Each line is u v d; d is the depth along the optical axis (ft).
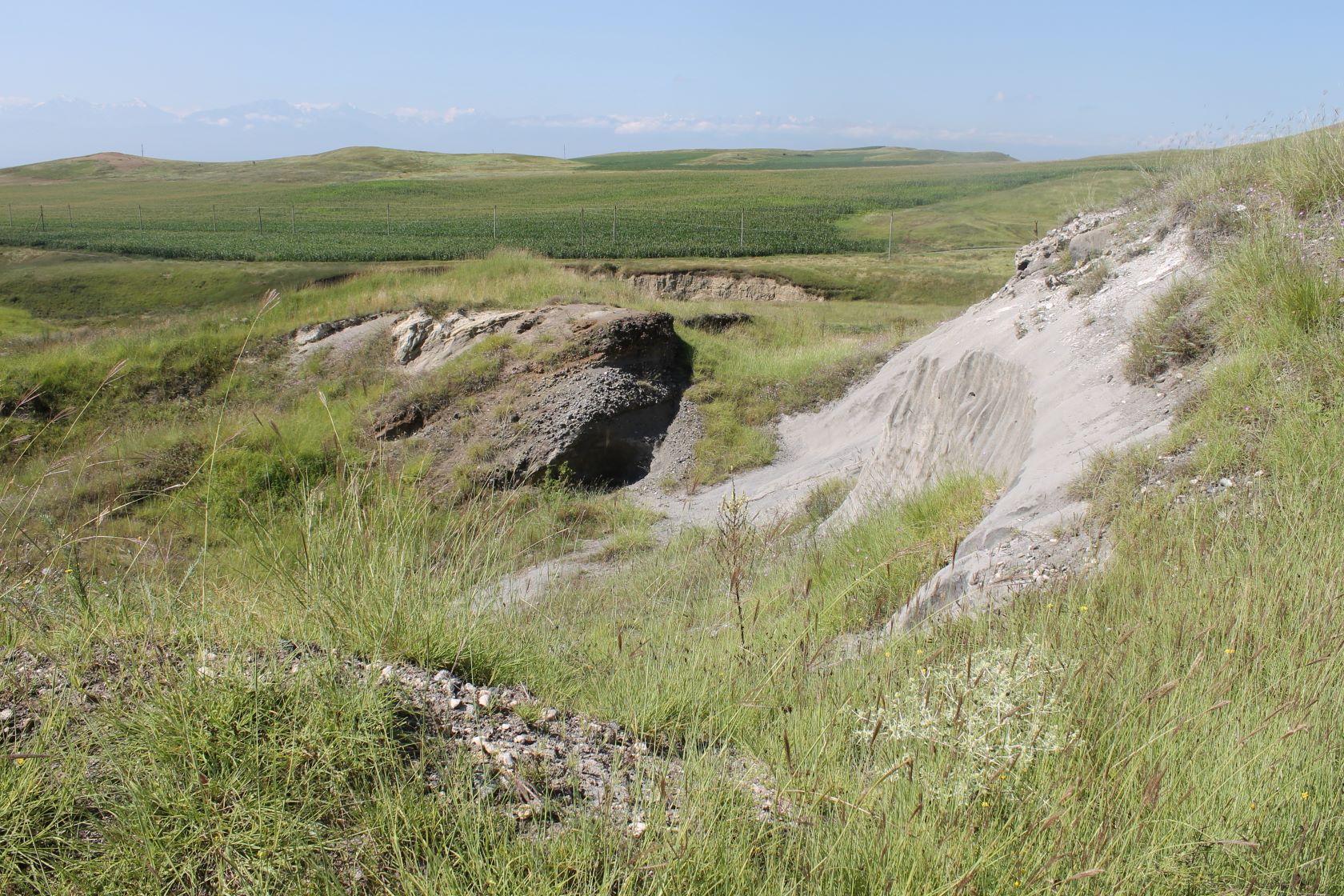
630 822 9.77
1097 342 33.01
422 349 67.62
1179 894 8.46
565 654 16.10
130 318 141.59
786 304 111.14
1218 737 10.37
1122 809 9.31
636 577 31.53
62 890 8.46
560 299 71.36
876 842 9.25
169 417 64.75
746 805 10.32
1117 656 12.59
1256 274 26.20
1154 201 41.98
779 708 13.43
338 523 15.58
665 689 13.98
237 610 13.43
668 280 136.87
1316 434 19.30
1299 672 11.50
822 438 57.52
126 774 9.59
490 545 18.44
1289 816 9.25
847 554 28.40
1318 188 29.27
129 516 35.14
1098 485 22.17
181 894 8.73
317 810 9.52
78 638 12.03
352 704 10.70
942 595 21.18
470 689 12.80
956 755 10.39
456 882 8.54
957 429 37.99
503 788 10.43
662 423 59.67
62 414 19.01
